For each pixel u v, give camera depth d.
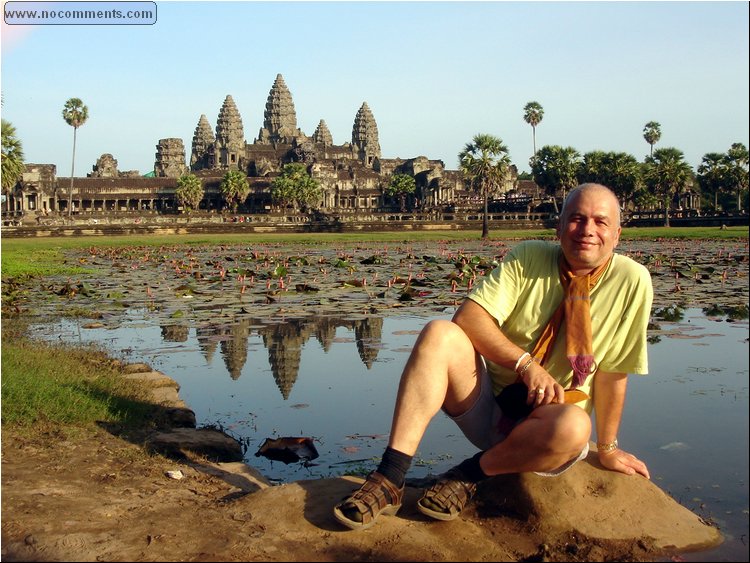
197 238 66.81
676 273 22.27
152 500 5.17
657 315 14.55
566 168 90.62
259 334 13.29
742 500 5.30
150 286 22.31
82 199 107.06
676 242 51.06
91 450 6.41
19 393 7.45
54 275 27.25
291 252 44.44
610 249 4.86
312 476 6.29
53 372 8.73
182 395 9.10
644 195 87.31
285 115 143.75
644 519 4.70
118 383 8.74
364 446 7.09
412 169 130.00
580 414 4.47
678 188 82.56
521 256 5.08
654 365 9.87
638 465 5.12
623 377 4.99
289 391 9.24
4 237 69.00
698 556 4.34
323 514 4.71
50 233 71.06
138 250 48.53
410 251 44.03
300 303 17.36
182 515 4.86
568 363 4.98
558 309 4.98
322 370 10.38
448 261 32.72
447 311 15.80
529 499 4.79
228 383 9.70
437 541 4.49
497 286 4.98
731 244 47.59
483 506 4.99
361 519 4.49
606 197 4.79
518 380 5.02
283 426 7.79
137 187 109.94
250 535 4.50
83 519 4.77
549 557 4.34
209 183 115.06
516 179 133.00
